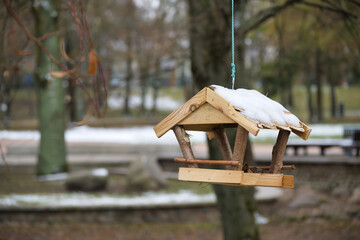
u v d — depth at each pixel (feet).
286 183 10.51
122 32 99.40
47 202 42.19
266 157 51.19
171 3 40.42
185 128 12.29
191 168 11.15
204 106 11.27
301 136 11.54
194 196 45.98
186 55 34.17
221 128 12.73
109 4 90.12
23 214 39.40
